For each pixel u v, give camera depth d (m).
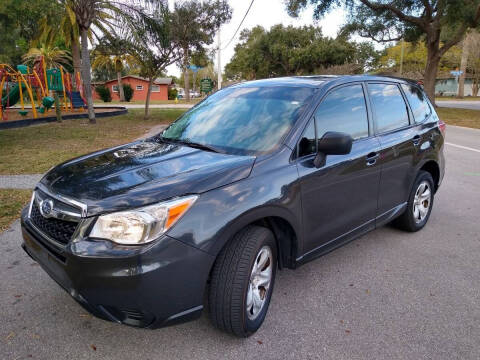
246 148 3.08
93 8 15.22
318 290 3.41
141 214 2.27
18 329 2.82
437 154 4.79
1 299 3.19
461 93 50.66
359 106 3.74
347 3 21.22
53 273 2.51
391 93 4.27
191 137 3.50
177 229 2.30
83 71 15.83
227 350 2.64
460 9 18.20
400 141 4.07
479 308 3.18
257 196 2.62
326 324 2.94
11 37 16.81
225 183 2.55
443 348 2.69
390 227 4.95
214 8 17.53
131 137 12.25
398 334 2.84
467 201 6.07
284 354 2.61
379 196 3.88
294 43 42.62
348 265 3.90
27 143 10.75
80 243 2.30
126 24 15.87
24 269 3.69
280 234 3.06
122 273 2.21
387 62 52.09
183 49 18.17
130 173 2.71
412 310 3.14
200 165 2.77
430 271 3.79
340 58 40.72
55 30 24.86
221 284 2.52
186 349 2.64
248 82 4.14
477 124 17.94
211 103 3.95
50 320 2.93
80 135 12.48
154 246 2.24
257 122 3.32
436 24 21.30
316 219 3.16
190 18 17.31
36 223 2.74
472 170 8.27
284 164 2.91
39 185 2.92
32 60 29.77
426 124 4.70
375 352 2.64
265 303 2.87
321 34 42.19
